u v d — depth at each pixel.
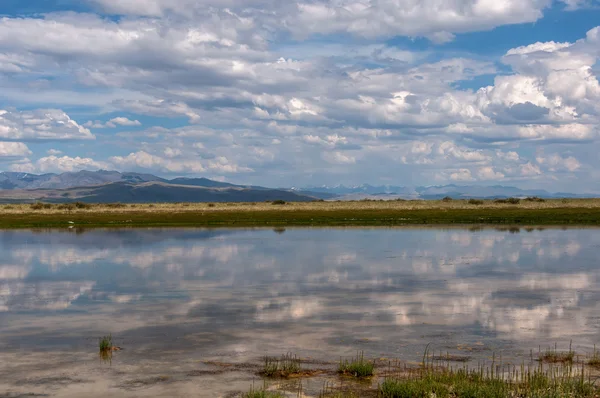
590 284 27.44
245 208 149.50
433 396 12.01
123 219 92.94
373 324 19.38
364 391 12.76
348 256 39.66
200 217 96.94
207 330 18.75
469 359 15.22
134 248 46.09
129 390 13.06
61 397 12.65
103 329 19.08
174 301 23.77
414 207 140.75
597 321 19.67
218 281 28.97
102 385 13.41
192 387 13.21
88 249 45.56
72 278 30.48
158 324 19.69
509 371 13.85
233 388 13.11
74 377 14.01
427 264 35.16
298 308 22.17
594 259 37.16
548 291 25.56
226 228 72.06
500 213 101.94
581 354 15.66
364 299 23.89
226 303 23.22
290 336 17.88
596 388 12.48
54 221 89.06
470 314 20.86
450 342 17.02
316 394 12.59
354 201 175.38
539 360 15.05
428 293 25.22
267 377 13.87
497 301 23.30
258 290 26.25
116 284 28.33
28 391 13.04
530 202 150.50
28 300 24.36
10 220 92.38
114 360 15.47
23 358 15.70
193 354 15.98
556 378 13.23
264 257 39.31
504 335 17.81
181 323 19.78
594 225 72.06
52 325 19.69
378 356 15.60
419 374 13.87
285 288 26.77
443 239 53.16
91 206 161.88
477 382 12.60
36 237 59.03
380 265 34.81
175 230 68.62
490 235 57.62
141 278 30.22
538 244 47.44
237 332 18.42
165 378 13.88
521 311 21.36
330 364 14.91
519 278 29.41
